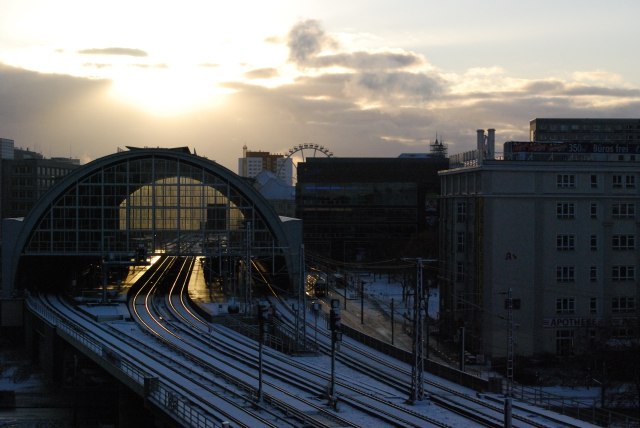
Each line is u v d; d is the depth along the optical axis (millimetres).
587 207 88250
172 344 77250
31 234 111000
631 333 81250
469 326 90250
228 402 53312
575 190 88000
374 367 71438
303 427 47375
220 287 132750
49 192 110625
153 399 53406
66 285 130625
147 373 56656
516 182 87500
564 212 88062
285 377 64625
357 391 59531
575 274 87875
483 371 79812
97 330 86188
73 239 111812
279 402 52875
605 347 76188
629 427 59406
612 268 88375
